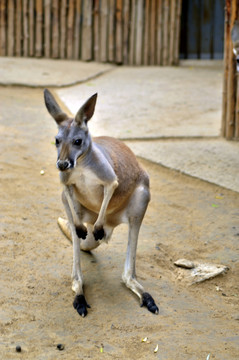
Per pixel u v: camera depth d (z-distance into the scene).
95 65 12.80
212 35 13.93
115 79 11.62
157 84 11.23
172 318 4.09
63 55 13.20
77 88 10.66
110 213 4.48
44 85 10.49
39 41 13.01
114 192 4.27
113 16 12.87
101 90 10.59
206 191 6.47
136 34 13.04
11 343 3.70
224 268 4.82
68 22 12.95
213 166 7.03
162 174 6.93
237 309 4.28
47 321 3.98
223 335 3.90
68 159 3.84
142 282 4.57
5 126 8.18
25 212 5.62
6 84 10.33
